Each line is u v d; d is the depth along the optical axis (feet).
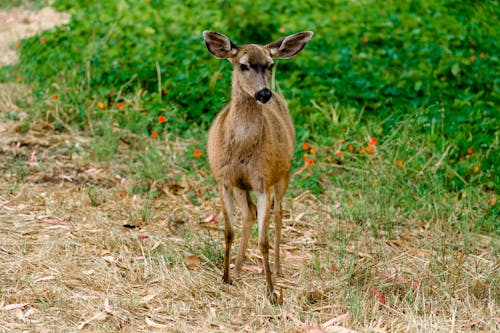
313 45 64.39
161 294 29.50
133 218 37.70
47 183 41.70
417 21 71.41
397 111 51.26
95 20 68.44
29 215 36.47
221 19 71.20
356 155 47.60
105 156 46.03
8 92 54.54
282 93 54.08
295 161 47.60
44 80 57.82
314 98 54.49
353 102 54.60
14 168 42.83
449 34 68.39
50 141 47.85
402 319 28.53
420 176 45.50
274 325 27.73
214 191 43.01
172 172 45.16
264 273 33.12
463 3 78.64
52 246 32.17
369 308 28.99
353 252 35.32
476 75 59.16
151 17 70.69
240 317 28.45
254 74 30.42
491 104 55.16
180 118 52.21
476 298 30.89
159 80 54.39
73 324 26.45
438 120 51.57
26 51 62.95
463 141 49.26
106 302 28.12
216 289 30.63
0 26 73.10
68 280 29.66
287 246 36.42
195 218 38.86
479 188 44.39
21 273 29.89
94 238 34.14
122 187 41.78
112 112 51.96
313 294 30.40
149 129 51.57
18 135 48.19
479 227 39.58
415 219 40.75
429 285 31.60
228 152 31.22
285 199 42.78
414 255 35.63
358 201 41.55
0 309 26.99
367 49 65.00
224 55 31.96
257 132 30.78
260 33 68.74
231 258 34.47
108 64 57.82
